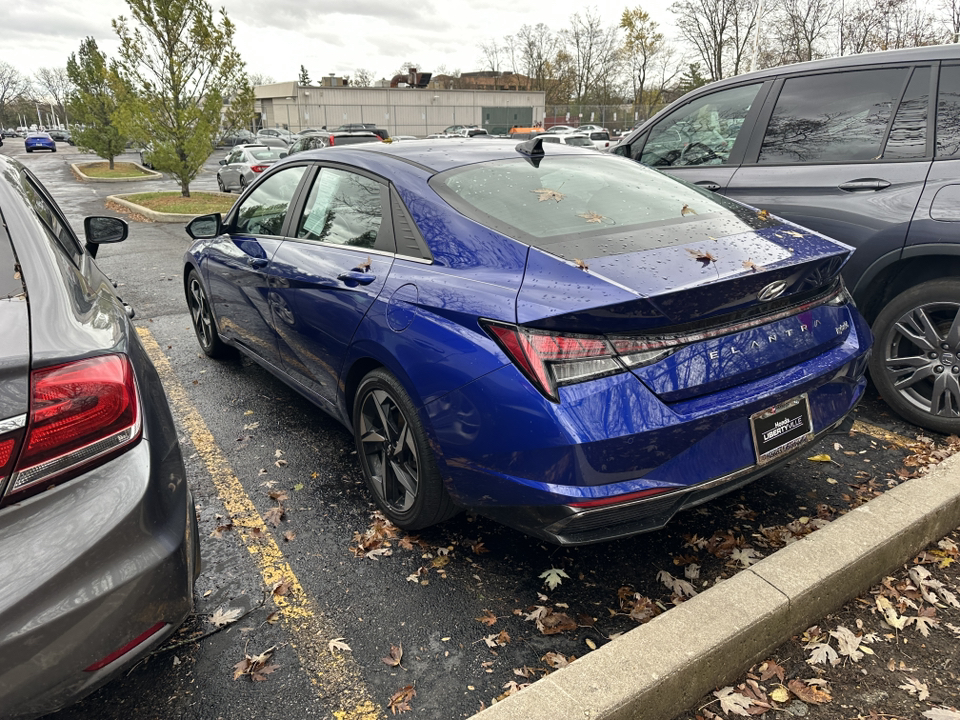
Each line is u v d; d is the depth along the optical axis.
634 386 2.09
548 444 2.07
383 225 2.94
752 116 4.27
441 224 2.68
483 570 2.64
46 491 1.53
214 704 2.04
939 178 3.39
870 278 3.61
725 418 2.21
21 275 1.84
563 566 2.66
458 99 51.72
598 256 2.33
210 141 17.42
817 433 2.52
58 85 108.00
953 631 2.24
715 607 2.09
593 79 69.00
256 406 4.29
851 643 2.17
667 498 2.16
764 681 2.06
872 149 3.70
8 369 1.48
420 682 2.11
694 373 2.16
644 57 51.94
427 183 2.87
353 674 2.14
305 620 2.38
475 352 2.25
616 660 1.89
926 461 3.31
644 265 2.26
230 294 4.20
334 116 49.19
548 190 2.84
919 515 2.51
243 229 4.22
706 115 4.57
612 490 2.10
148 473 1.69
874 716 1.94
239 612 2.43
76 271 2.16
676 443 2.14
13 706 1.48
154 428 1.80
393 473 2.88
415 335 2.48
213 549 2.81
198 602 2.49
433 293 2.48
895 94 3.67
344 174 3.33
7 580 1.45
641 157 4.97
